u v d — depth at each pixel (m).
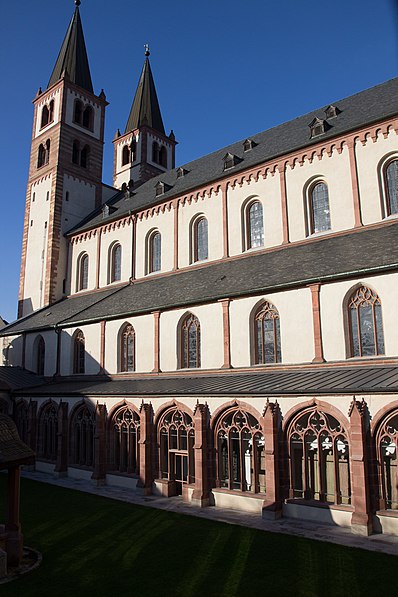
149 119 71.62
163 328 37.75
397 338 26.69
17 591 14.97
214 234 42.84
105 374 41.22
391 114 34.19
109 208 54.97
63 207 58.16
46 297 55.44
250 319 32.81
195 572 16.47
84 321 43.50
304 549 18.59
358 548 18.59
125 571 16.62
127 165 71.31
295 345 30.31
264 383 26.92
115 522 22.91
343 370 27.38
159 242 47.97
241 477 25.58
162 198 47.25
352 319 28.83
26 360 49.69
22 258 60.41
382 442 21.34
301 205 37.91
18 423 42.41
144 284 46.28
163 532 21.16
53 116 61.66
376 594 14.49
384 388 21.17
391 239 30.98
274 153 40.88
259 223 40.69
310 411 23.45
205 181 44.00
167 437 29.72
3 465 17.17
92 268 53.75
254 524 22.27
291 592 14.79
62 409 36.62
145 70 75.69
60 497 28.55
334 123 39.56
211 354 34.31
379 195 34.34
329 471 24.44
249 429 25.47
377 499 21.00
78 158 61.22
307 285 30.28
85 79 64.31
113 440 33.03
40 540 20.22
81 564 17.33
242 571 16.48
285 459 23.98
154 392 30.14
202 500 25.92
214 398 27.12
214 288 36.25
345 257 31.23
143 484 29.27
